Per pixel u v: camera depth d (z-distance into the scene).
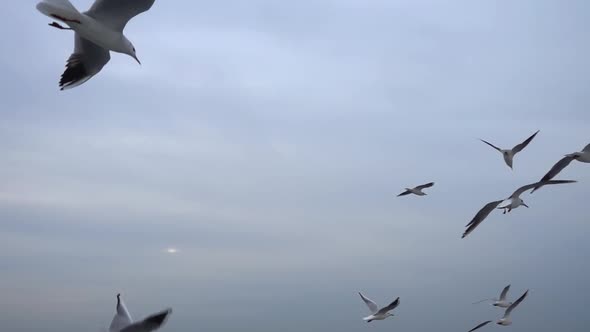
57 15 10.12
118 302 7.14
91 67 12.16
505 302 21.25
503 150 17.70
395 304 21.95
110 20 10.68
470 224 16.48
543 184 16.06
